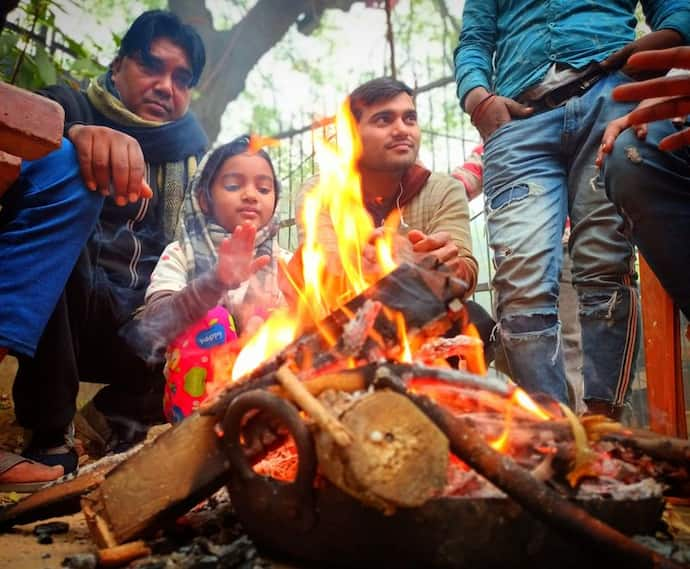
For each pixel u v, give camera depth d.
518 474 1.09
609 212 2.59
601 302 2.56
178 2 10.58
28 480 2.19
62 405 2.41
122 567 1.35
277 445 1.37
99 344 3.00
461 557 1.12
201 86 10.54
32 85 4.40
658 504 1.24
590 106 2.70
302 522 1.21
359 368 1.34
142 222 3.41
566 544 1.13
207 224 3.09
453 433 1.14
